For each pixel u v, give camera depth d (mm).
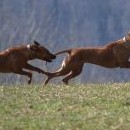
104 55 20016
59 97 15914
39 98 15852
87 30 157625
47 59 19734
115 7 187750
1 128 13016
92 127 12820
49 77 19969
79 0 181000
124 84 18234
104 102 15164
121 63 20156
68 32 95562
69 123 13164
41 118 13719
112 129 12641
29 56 19484
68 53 20141
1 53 19375
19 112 14414
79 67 20062
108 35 160625
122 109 14336
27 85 18766
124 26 168875
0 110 14617
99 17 175875
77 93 16500
